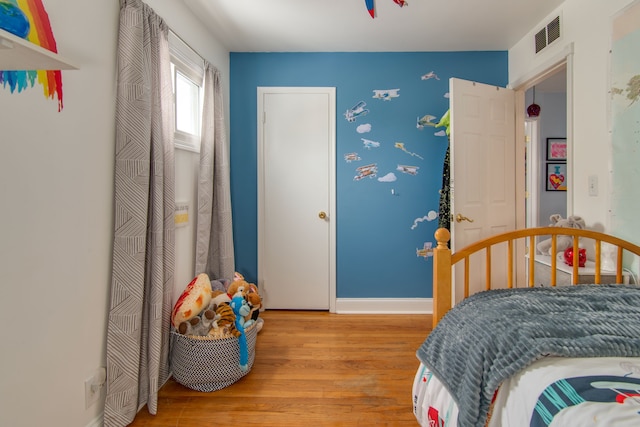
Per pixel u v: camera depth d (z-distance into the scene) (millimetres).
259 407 1767
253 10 2393
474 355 1105
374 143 3146
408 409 1746
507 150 2891
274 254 3217
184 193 2273
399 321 2955
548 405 828
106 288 1562
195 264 2391
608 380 861
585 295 1362
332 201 3166
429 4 2328
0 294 1097
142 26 1669
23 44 771
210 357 1870
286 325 2865
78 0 1368
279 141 3174
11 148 1116
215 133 2662
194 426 1626
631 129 1776
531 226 3898
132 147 1604
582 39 2121
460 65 3102
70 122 1347
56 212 1293
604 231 1965
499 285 2848
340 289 3207
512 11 2416
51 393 1287
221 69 2953
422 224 3168
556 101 3951
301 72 3141
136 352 1630
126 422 1607
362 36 2809
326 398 1839
